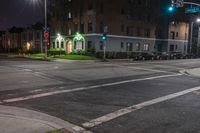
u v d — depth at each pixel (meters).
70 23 52.47
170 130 6.72
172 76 19.61
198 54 61.34
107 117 7.76
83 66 25.91
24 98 10.06
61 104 9.26
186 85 14.84
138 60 42.03
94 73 19.58
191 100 10.48
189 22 67.00
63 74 18.20
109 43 48.44
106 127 6.85
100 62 34.38
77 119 7.52
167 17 60.56
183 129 6.81
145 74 20.33
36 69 21.38
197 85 14.95
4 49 69.38
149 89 12.97
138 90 12.56
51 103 9.37
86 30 48.25
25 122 6.75
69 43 52.97
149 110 8.67
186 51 66.56
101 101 9.88
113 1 48.69
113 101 9.93
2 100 9.65
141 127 6.90
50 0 58.12
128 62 35.47
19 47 67.56
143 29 55.38
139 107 9.05
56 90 11.91
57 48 52.16
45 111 8.29
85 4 48.22
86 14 48.16
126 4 51.22
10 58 40.16
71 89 12.29
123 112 8.34
